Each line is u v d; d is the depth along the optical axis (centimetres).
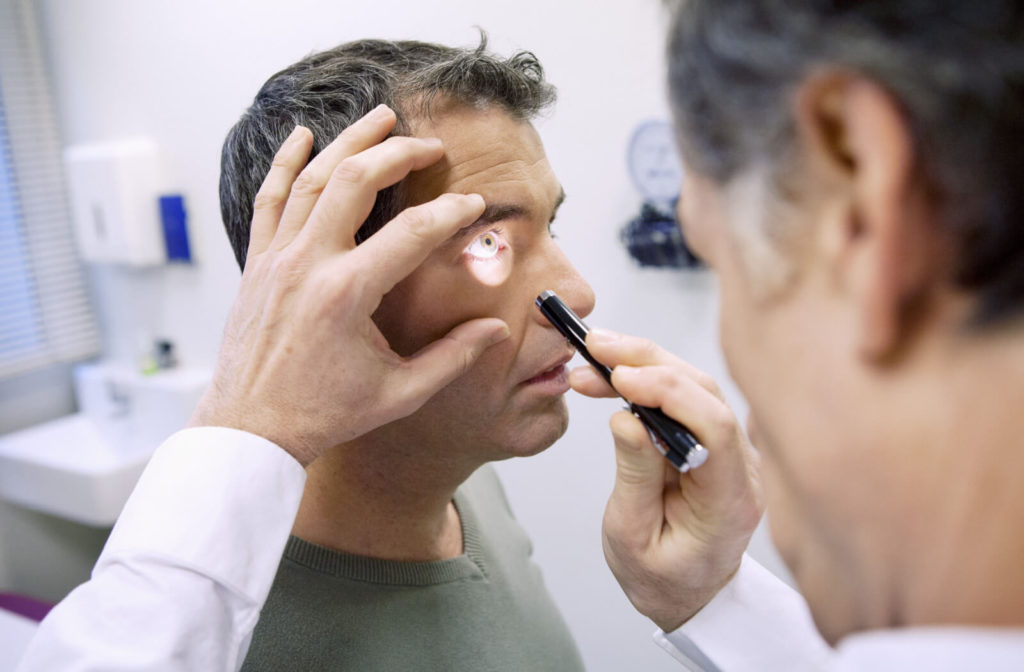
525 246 79
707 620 81
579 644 201
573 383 69
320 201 66
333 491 85
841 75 29
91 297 254
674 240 163
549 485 196
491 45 176
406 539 88
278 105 81
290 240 68
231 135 86
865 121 28
